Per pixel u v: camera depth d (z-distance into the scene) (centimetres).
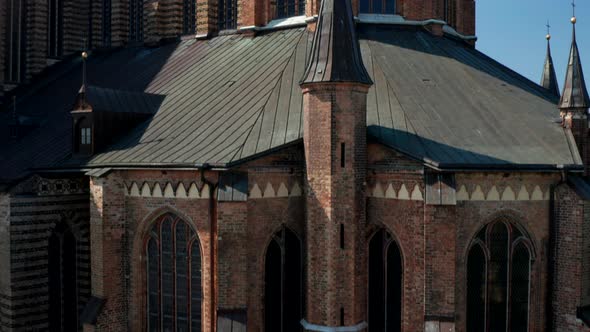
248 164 2836
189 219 2948
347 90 2811
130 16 5181
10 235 3278
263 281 2938
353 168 2830
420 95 3303
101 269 3092
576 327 2866
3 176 3666
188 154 2977
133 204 3134
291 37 3997
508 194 2872
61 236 3541
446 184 2711
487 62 4084
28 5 5425
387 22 4006
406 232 2853
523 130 3138
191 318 3022
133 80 4331
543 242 2942
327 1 2891
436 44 3959
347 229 2819
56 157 3612
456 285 2827
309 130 2869
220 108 3412
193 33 4709
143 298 3177
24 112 4691
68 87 4794
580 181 2917
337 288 2817
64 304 3556
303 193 3000
